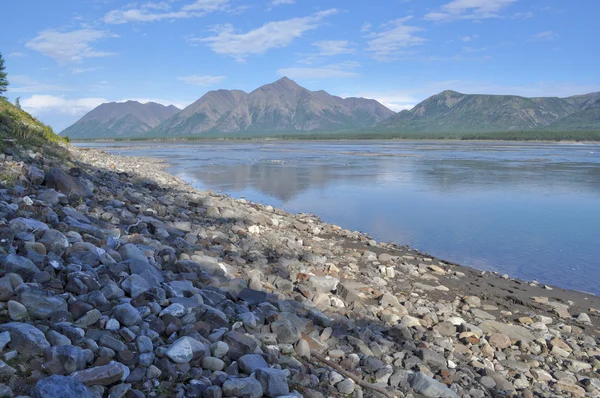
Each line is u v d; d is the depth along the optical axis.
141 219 14.05
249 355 6.30
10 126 23.16
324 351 7.69
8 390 4.46
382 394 6.68
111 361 5.32
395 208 33.00
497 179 54.06
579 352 10.02
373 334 8.88
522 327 10.93
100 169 25.75
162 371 5.62
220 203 21.83
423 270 15.66
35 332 5.30
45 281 6.84
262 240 15.51
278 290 10.38
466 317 11.50
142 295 7.26
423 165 76.12
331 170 64.81
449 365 8.31
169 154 107.00
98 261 8.19
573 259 20.33
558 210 33.00
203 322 7.01
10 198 11.32
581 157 102.88
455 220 28.81
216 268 10.12
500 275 17.23
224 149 143.50
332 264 13.76
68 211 11.33
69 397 4.46
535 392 7.97
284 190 41.81
